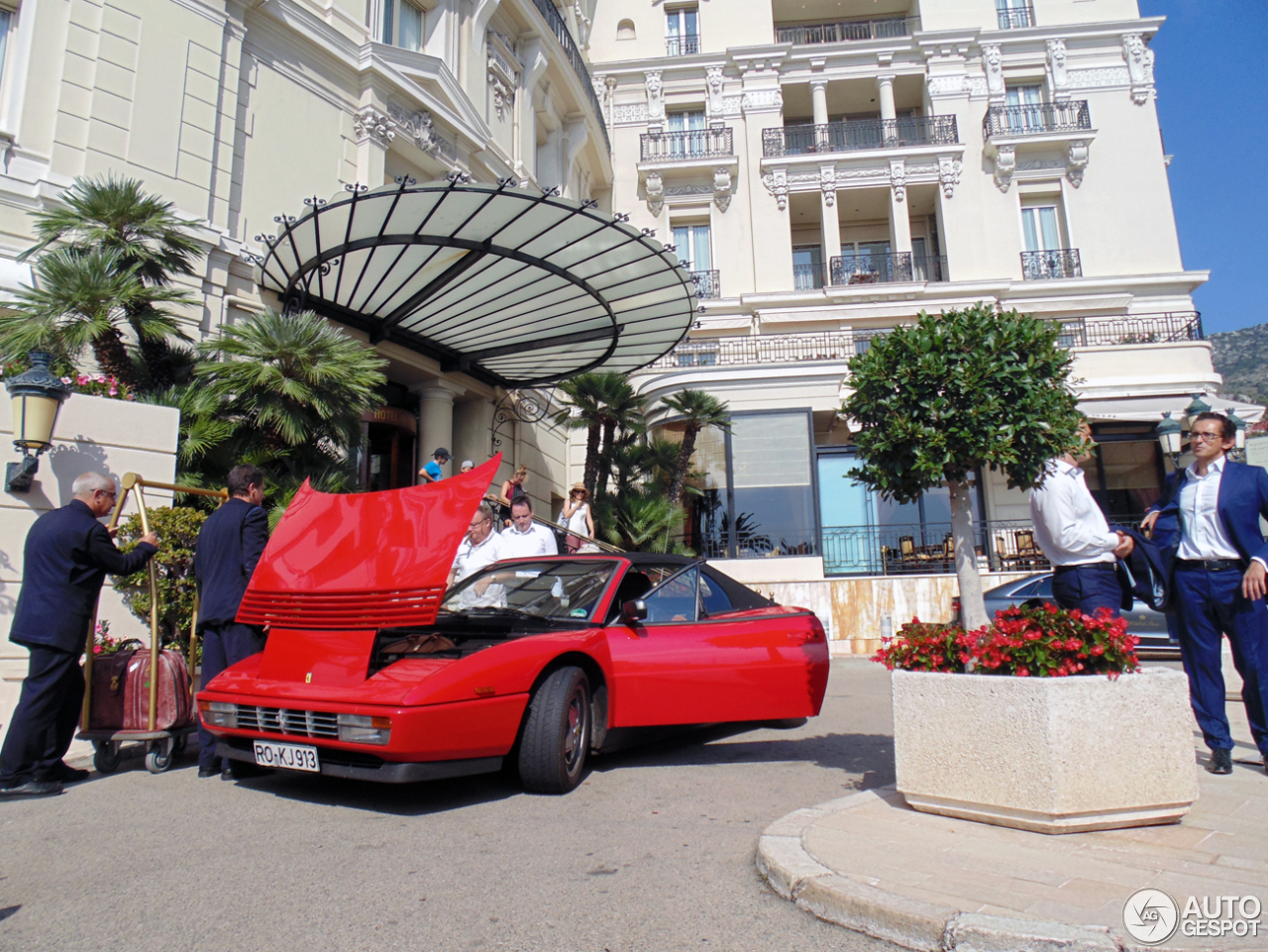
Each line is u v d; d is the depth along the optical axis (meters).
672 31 23.22
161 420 6.64
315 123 10.86
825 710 6.96
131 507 6.31
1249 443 8.62
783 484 14.77
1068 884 2.55
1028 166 20.56
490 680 3.84
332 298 10.10
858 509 16.06
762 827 3.53
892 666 3.62
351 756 3.64
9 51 8.15
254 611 4.32
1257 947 2.12
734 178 21.39
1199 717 4.08
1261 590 3.77
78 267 6.73
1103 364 16.95
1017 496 15.98
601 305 10.59
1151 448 16.62
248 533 4.63
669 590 5.31
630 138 22.06
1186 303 19.55
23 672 5.48
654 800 3.99
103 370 7.37
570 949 2.35
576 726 4.30
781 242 20.78
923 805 3.43
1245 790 3.70
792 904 2.66
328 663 3.91
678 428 15.57
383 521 4.38
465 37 14.01
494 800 4.00
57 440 5.98
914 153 20.62
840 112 23.53
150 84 8.91
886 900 2.43
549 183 17.62
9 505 5.71
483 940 2.42
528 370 13.51
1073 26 21.19
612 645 4.68
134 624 5.91
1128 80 20.98
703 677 4.84
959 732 3.32
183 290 8.10
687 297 10.28
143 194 7.63
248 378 7.22
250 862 3.11
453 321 11.18
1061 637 3.23
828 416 16.06
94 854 3.22
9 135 7.84
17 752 4.09
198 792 4.20
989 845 2.95
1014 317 4.45
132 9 8.88
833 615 13.43
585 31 22.36
